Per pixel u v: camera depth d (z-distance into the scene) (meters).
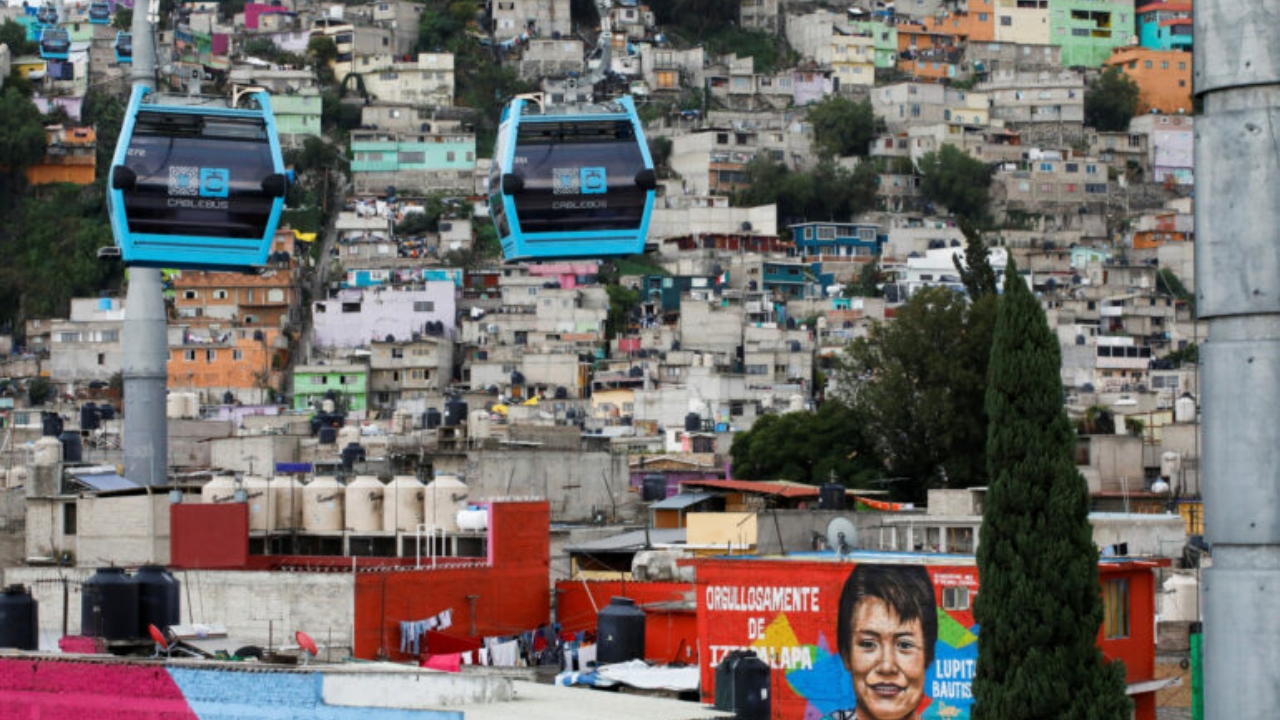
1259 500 41.19
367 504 144.12
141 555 133.75
